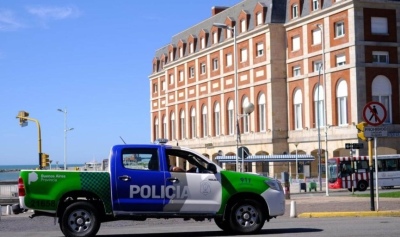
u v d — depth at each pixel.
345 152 59.06
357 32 56.78
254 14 70.25
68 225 15.58
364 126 22.67
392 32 58.12
